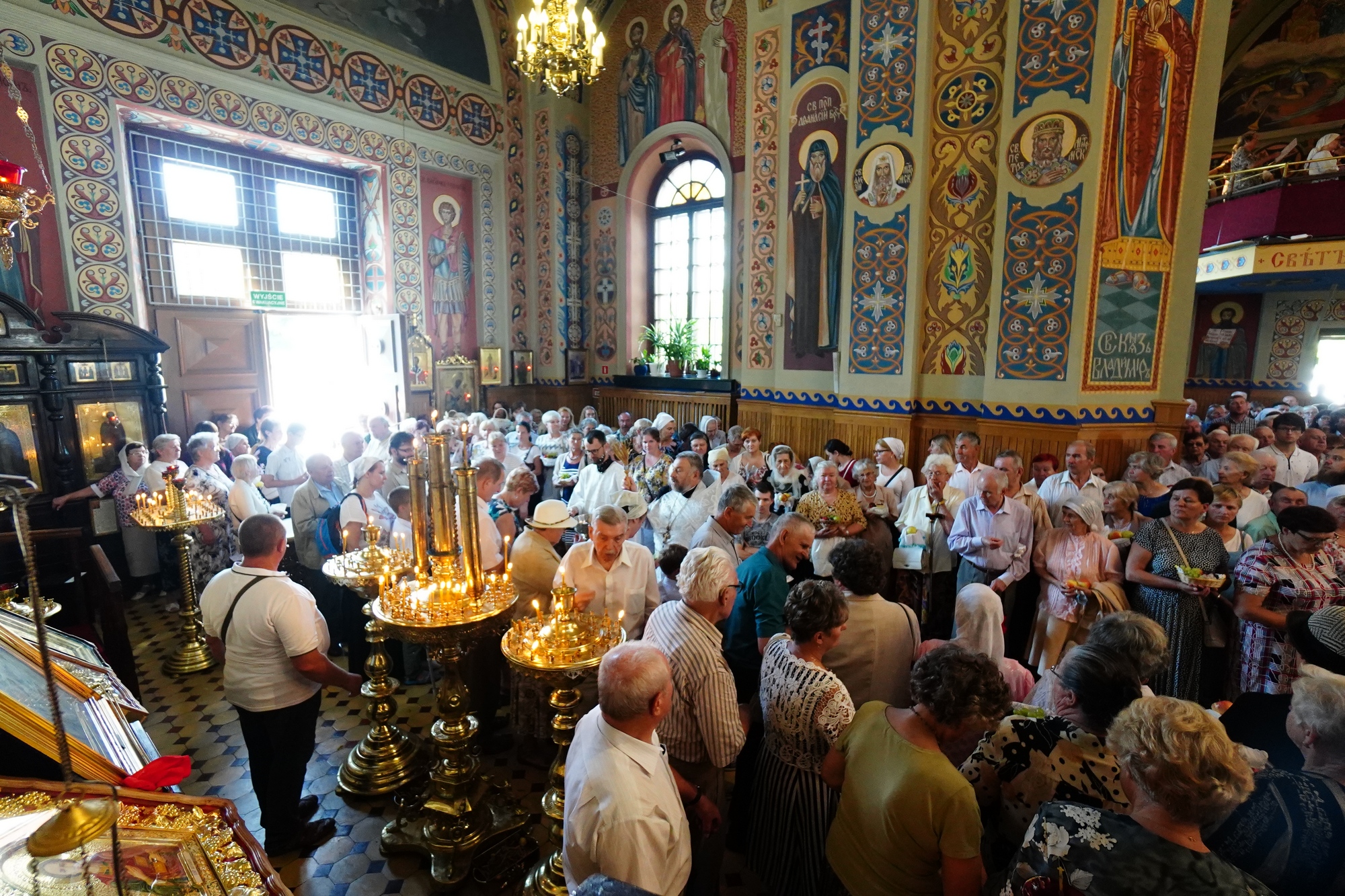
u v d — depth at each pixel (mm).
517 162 11695
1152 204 6379
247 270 9070
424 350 10562
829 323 8211
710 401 10695
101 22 7059
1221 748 1355
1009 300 6629
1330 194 9578
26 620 2451
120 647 3855
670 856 1809
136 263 7547
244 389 9062
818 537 4551
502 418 9625
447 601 2779
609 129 11766
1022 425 6648
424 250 10609
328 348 10203
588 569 3359
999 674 1785
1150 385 6676
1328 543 3352
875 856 1812
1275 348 15164
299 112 8852
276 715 2969
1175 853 1352
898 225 7309
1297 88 13328
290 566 5172
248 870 1401
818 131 8016
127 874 1271
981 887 1669
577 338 12398
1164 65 6191
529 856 3043
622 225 11820
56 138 6836
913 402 7488
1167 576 3693
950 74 6945
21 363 5906
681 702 2391
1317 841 1669
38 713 1596
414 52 10039
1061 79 6137
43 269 6844
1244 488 4688
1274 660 3268
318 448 9766
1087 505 4012
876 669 2623
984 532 4355
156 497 5012
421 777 3582
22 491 834
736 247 10391
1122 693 1876
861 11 7281
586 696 3699
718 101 10297
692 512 5004
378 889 2904
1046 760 1906
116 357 6555
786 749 2344
